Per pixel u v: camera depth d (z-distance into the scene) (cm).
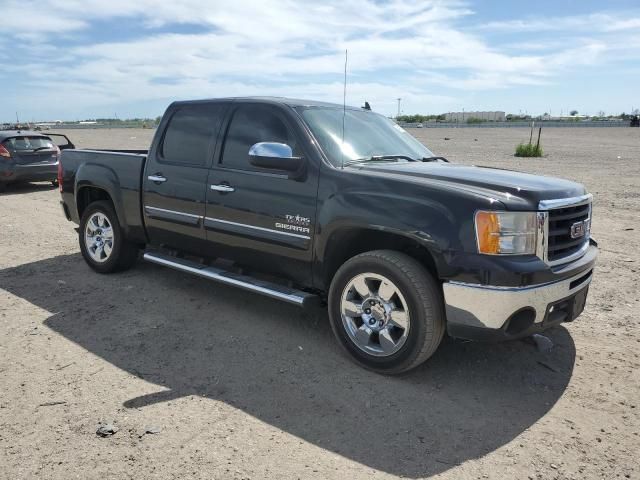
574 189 395
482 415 339
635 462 294
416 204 364
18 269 639
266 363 406
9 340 439
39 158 1299
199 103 518
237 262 483
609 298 550
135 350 424
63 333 455
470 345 440
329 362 409
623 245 773
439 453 300
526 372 396
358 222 385
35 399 349
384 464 289
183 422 325
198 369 395
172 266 527
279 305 527
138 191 553
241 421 328
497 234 341
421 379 384
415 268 365
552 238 365
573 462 293
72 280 596
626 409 347
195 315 498
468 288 345
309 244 420
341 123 473
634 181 1487
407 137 538
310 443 307
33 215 998
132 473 278
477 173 411
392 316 377
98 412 335
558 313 379
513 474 282
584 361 413
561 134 5547
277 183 437
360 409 344
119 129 7525
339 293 404
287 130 446
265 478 276
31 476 275
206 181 488
